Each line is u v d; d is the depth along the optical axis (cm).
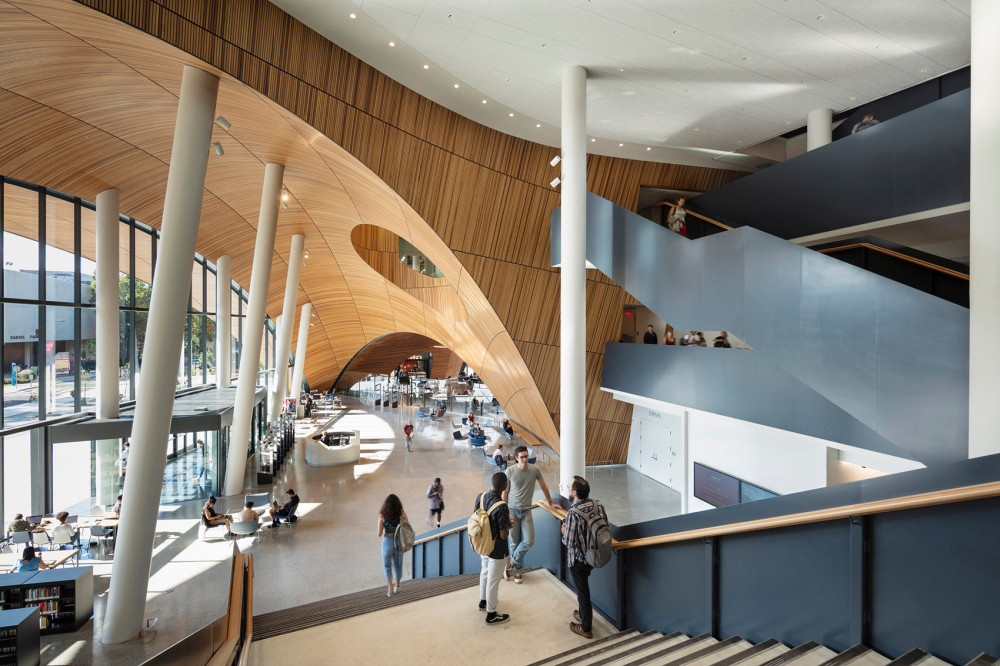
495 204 1427
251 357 1448
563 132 988
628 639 419
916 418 582
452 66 993
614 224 1108
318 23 918
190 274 827
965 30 812
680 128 1275
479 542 475
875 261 1112
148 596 874
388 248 2545
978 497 236
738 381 1029
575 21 811
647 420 1681
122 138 1200
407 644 449
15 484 1132
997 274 457
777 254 756
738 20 793
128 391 1606
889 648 279
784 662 293
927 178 807
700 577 398
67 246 1327
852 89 1040
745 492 1133
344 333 3597
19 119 1023
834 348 673
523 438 2230
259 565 1025
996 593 236
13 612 646
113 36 801
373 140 1149
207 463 1572
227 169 1515
